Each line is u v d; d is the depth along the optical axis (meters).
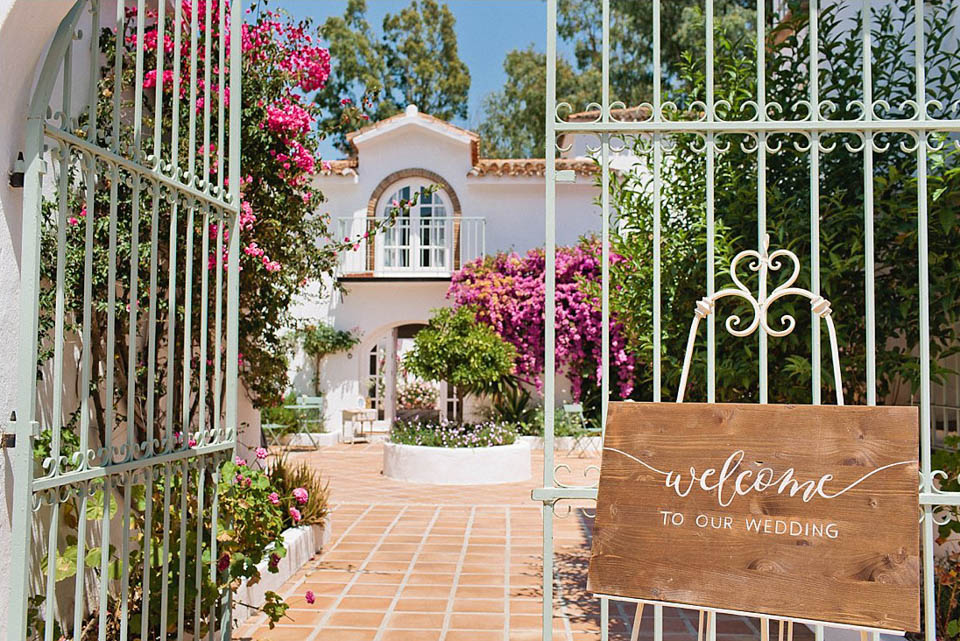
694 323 2.81
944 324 4.52
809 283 4.24
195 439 3.51
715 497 2.56
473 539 7.17
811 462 2.53
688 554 2.53
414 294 16.36
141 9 2.97
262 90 5.56
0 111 3.02
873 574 2.39
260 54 5.55
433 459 10.70
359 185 16.66
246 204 5.26
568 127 2.91
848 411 2.56
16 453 2.42
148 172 3.01
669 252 4.83
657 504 2.59
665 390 4.95
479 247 16.36
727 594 2.47
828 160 4.57
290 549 5.86
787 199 4.29
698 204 4.76
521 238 16.34
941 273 4.14
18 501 2.41
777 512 2.51
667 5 19.55
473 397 15.78
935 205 3.98
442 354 12.05
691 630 4.75
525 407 15.16
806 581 2.43
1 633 3.22
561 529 7.61
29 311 2.45
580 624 4.84
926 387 2.73
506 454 10.88
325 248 6.38
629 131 2.88
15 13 2.65
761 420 2.61
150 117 5.00
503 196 16.42
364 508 8.77
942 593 3.94
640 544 2.57
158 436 5.01
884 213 4.20
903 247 4.24
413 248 16.61
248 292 5.71
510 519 8.13
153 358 3.09
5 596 3.25
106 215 4.27
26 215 2.46
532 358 14.73
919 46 2.83
